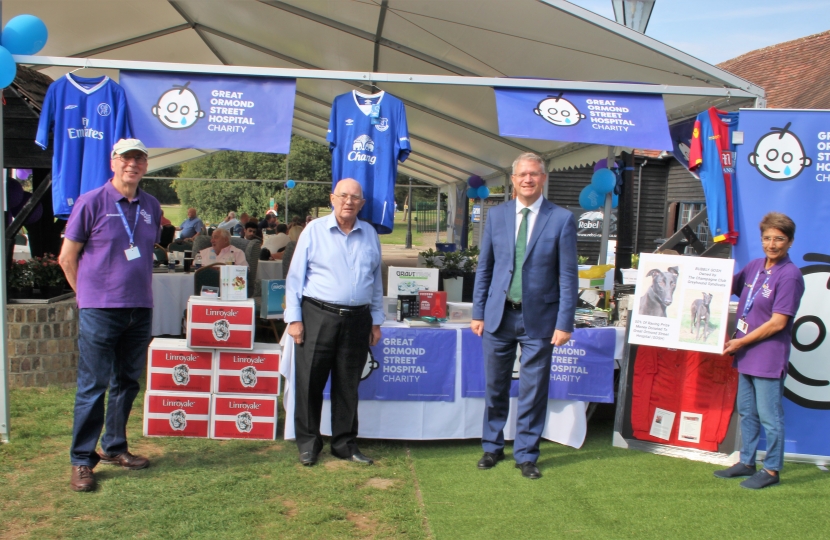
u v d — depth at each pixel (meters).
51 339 5.06
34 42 3.86
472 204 18.06
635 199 13.66
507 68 6.04
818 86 10.44
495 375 3.69
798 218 4.04
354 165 4.05
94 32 7.36
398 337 4.07
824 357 3.98
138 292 3.26
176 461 3.62
